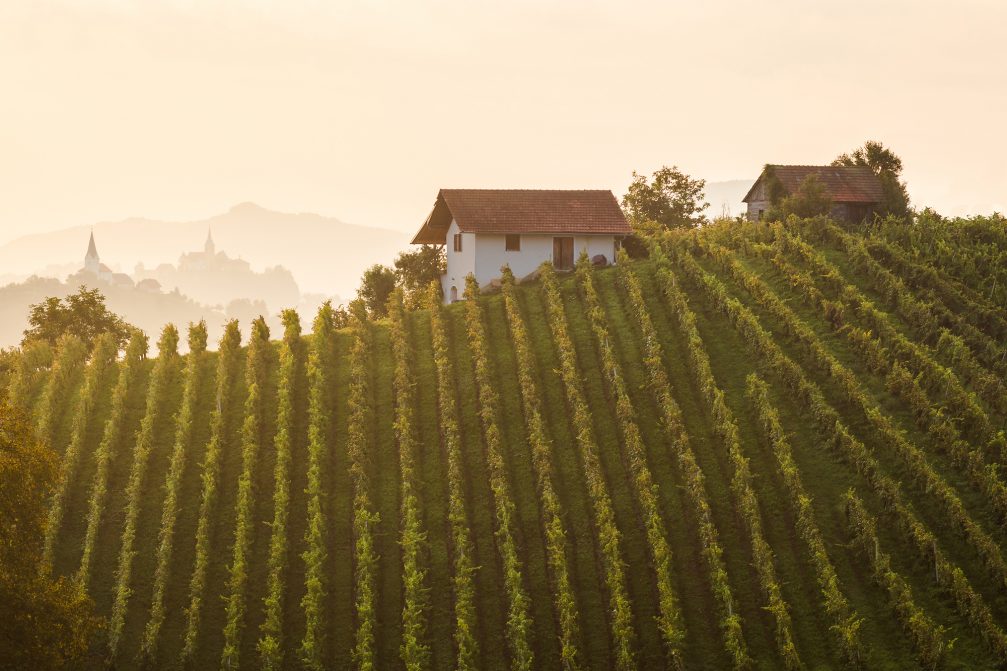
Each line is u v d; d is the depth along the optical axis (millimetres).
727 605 65562
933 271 99875
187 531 74125
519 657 63656
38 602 53688
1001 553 68688
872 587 67625
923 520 71812
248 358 91812
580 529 73312
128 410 87250
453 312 100750
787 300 97938
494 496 76188
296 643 66438
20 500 54344
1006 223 115812
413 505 74375
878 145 142375
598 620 66875
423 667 64250
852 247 104250
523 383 86250
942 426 77875
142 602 69000
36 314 124312
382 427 83688
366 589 67375
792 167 137250
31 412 85438
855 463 76125
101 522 74750
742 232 112875
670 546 71750
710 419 82812
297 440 82312
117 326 129125
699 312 96625
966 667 61125
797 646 64312
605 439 81500
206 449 81312
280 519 73312
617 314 98000
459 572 69375
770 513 73750
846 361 88500
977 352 90125
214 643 66500
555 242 113625
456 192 115625
